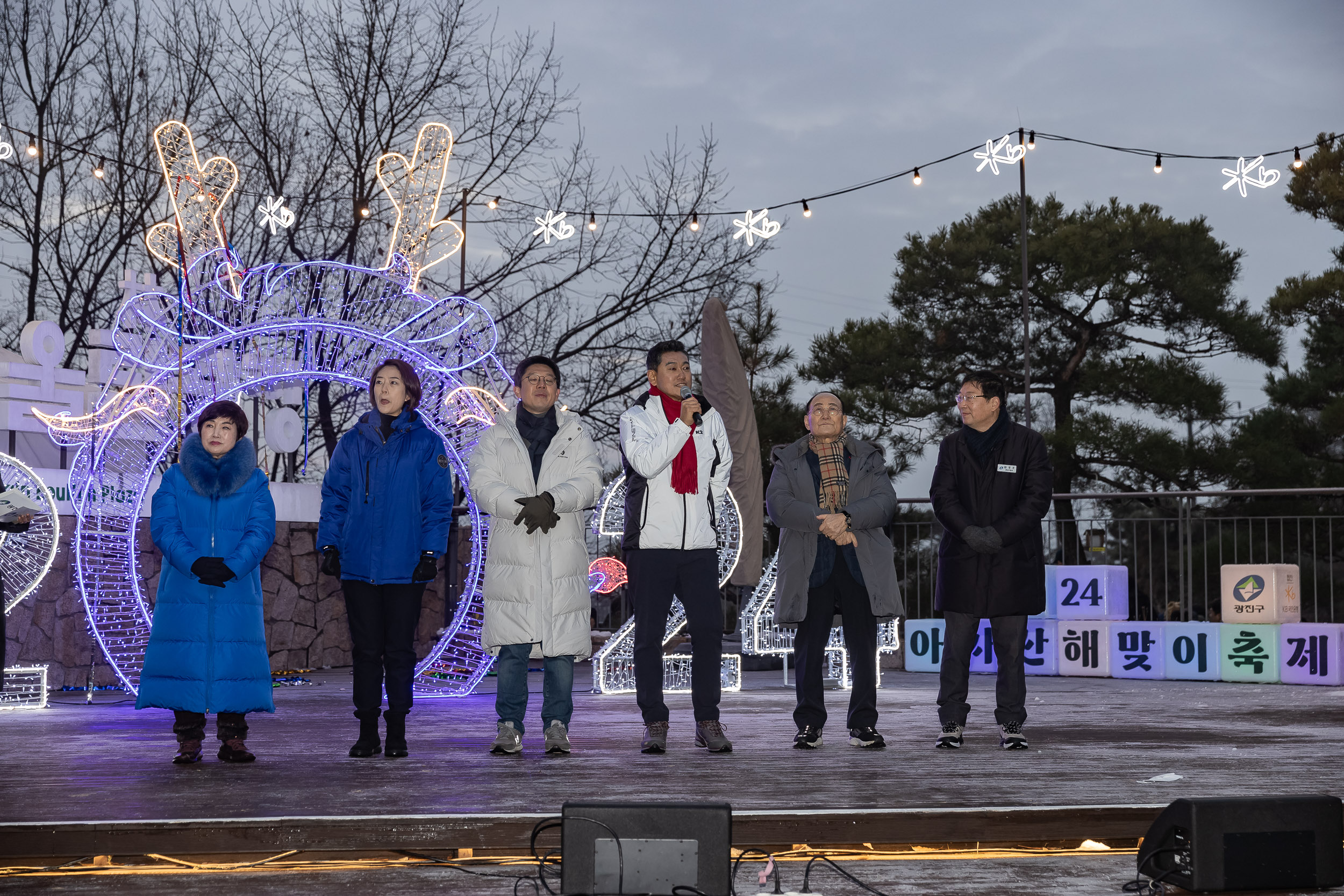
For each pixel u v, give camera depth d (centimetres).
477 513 812
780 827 325
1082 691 883
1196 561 1160
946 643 518
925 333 2570
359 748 473
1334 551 1155
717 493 509
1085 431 2280
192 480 474
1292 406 2261
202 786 383
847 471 526
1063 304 2528
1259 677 966
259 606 475
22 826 309
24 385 994
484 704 754
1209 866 275
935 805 340
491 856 319
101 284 2038
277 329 767
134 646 851
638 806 271
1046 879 295
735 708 716
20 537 830
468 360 841
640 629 493
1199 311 2420
